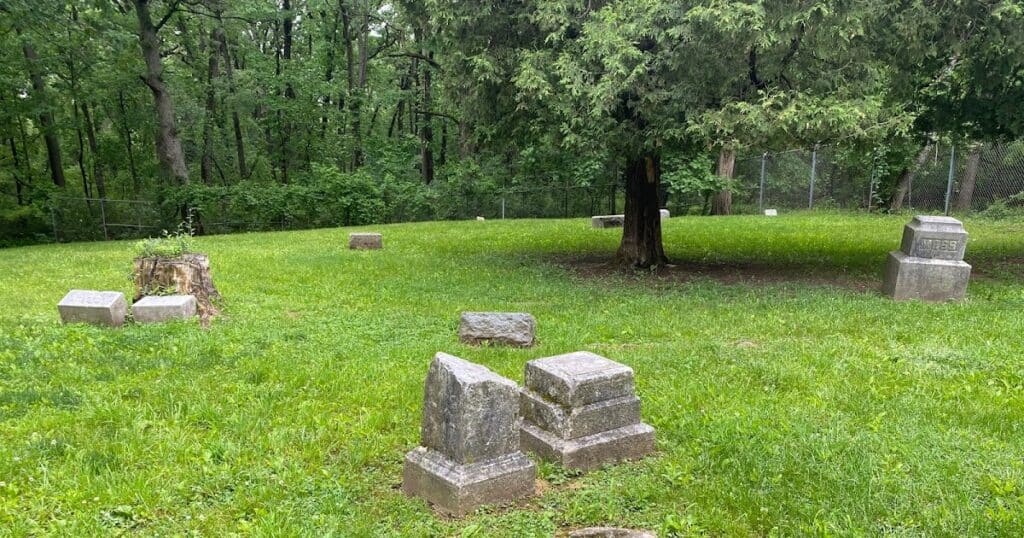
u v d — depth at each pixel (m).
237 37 31.06
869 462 4.38
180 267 8.97
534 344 7.78
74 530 3.65
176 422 5.17
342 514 3.89
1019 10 8.93
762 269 12.86
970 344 7.21
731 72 9.66
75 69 25.33
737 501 3.96
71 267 13.78
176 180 26.17
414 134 37.75
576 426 4.48
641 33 9.61
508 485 4.03
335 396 5.85
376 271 12.90
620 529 3.49
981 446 4.64
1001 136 13.99
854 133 9.49
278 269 13.07
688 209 29.84
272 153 34.50
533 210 29.17
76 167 34.34
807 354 6.93
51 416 5.26
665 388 5.99
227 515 3.89
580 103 10.27
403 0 12.54
